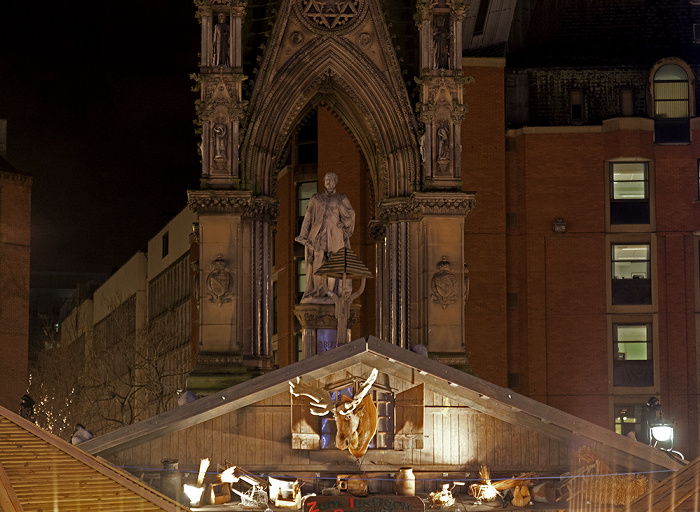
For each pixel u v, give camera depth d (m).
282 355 71.75
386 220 43.19
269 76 42.69
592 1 64.12
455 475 35.75
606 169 60.88
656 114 61.22
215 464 35.38
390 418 35.84
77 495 20.69
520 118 61.53
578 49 63.44
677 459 35.62
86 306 132.38
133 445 35.12
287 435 35.69
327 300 42.53
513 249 60.94
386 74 43.09
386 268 43.19
